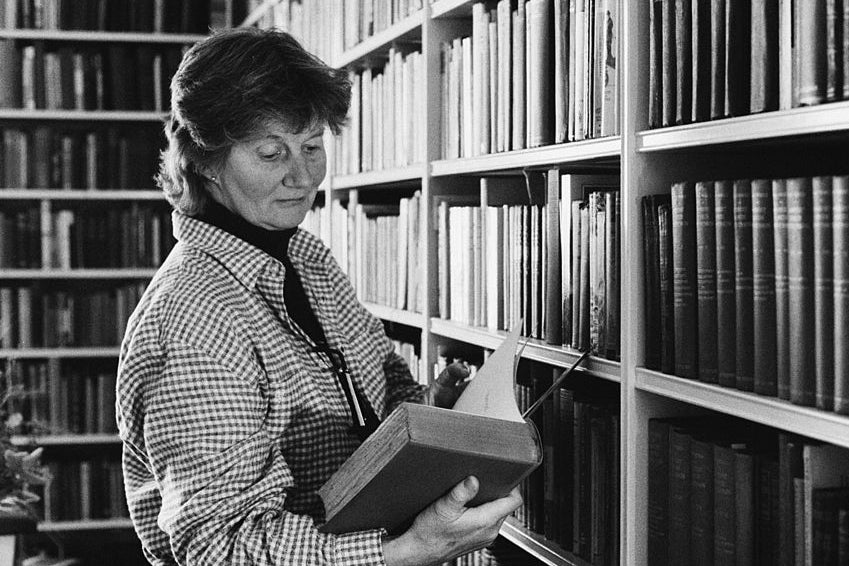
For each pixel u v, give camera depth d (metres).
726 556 1.40
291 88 1.42
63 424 4.82
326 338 1.60
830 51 1.15
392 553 1.31
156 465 1.38
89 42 5.02
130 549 4.84
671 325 1.49
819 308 1.18
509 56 1.97
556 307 1.81
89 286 5.14
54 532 4.79
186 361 1.35
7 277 4.88
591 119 1.67
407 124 2.56
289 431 1.48
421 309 2.47
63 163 4.84
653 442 1.56
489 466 1.24
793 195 1.21
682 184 1.43
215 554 1.30
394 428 1.20
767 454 1.37
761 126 1.26
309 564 1.29
